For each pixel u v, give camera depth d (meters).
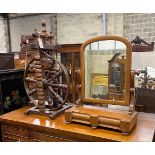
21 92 1.60
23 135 1.25
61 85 1.27
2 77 1.44
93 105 1.36
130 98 1.13
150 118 1.24
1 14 4.27
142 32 3.13
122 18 3.26
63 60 1.74
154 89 1.36
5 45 4.48
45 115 1.31
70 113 1.16
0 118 1.30
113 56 1.16
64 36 3.89
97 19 3.53
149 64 1.59
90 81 1.24
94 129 1.09
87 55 1.23
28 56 1.37
